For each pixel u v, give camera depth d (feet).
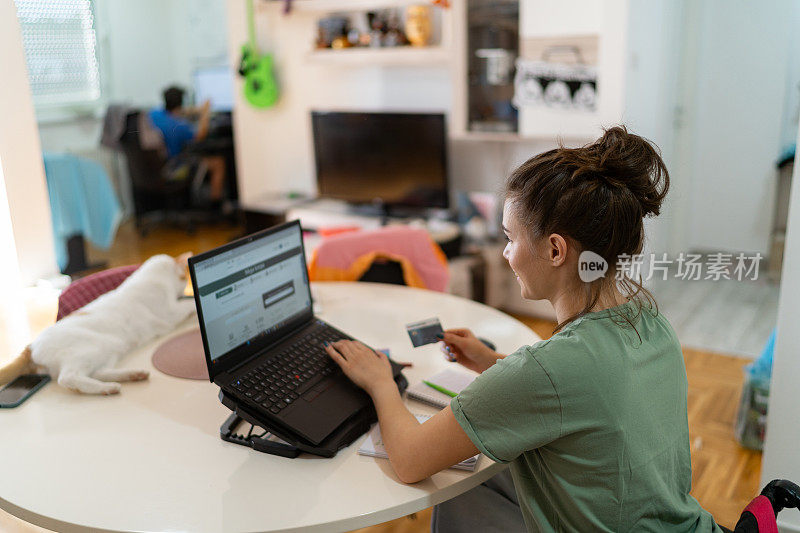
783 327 6.16
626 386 3.21
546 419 3.17
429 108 13.35
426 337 4.99
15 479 3.82
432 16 12.69
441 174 12.85
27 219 6.89
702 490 7.50
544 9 10.86
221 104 20.68
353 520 3.46
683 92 14.47
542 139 12.14
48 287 6.90
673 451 3.44
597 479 3.21
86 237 16.01
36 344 5.02
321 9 13.25
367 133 13.58
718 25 14.17
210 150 18.93
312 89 14.78
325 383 4.43
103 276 6.66
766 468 6.52
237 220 20.02
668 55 13.30
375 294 6.84
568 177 3.25
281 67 15.06
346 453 4.04
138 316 5.55
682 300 13.35
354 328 5.92
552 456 3.28
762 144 14.33
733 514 7.07
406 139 13.08
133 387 4.91
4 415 4.53
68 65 18.83
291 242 5.08
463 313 6.25
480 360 4.81
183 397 4.75
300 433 3.95
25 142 6.82
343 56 13.25
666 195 3.47
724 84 14.43
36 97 18.15
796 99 13.85
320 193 14.84
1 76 6.56
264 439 4.10
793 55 13.73
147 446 4.14
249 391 4.15
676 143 14.79
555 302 3.52
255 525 3.42
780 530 6.45
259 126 15.85
